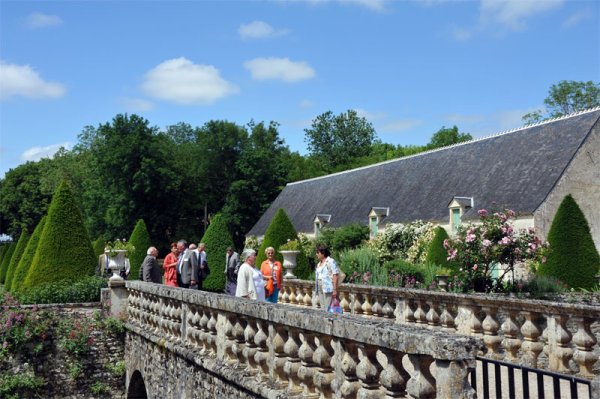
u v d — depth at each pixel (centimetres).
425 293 1018
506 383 737
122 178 4641
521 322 907
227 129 5659
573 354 762
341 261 1764
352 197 3941
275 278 1267
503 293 1252
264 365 646
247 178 5497
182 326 946
